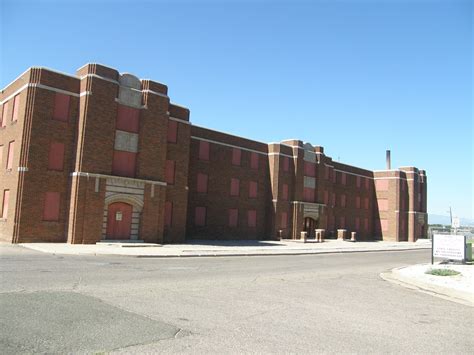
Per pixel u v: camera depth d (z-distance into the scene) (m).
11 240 23.95
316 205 48.72
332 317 8.83
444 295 13.27
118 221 27.52
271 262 21.48
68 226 25.44
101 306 8.38
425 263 24.39
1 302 8.16
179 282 12.31
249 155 42.38
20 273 12.03
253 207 42.34
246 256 24.86
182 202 32.88
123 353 5.74
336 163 56.56
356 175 60.34
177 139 32.84
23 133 24.66
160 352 5.87
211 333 6.99
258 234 42.75
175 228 32.31
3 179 26.36
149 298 9.55
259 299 10.37
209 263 19.06
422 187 69.00
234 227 40.31
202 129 38.09
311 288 12.90
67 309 7.93
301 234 45.53
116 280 11.90
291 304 9.98
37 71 25.27
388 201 62.62
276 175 43.94
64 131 26.03
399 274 17.75
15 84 27.00
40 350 5.66
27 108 24.83
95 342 6.12
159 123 29.73
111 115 27.27
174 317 7.93
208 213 38.00
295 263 21.66
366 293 12.61
